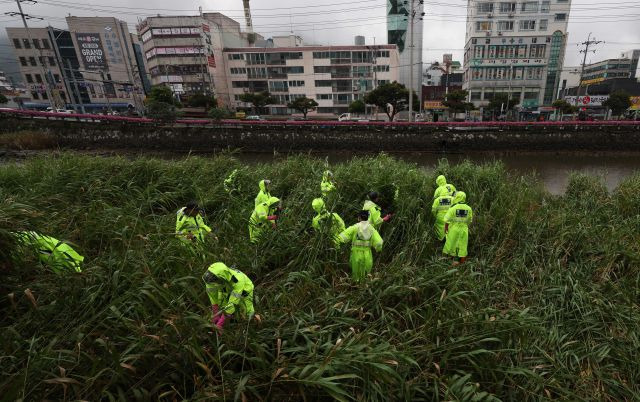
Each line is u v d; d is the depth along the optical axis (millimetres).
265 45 57531
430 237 5699
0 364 2354
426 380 2652
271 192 8320
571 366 3182
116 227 4660
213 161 10375
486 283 4195
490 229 6238
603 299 4031
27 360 2383
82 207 5656
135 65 50781
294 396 2430
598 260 5098
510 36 40250
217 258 4094
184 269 3703
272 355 2576
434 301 3436
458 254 5539
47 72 42531
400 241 5738
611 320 3822
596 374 3109
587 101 35531
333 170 9531
